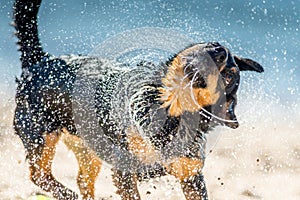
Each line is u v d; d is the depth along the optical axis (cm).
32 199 991
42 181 1088
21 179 1154
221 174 1237
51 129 1085
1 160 1224
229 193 1152
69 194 1079
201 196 970
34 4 1120
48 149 1089
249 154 1336
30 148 1093
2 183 1134
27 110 1100
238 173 1247
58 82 1064
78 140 1087
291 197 1144
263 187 1185
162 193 1138
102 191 1154
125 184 973
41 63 1112
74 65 1076
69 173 1221
